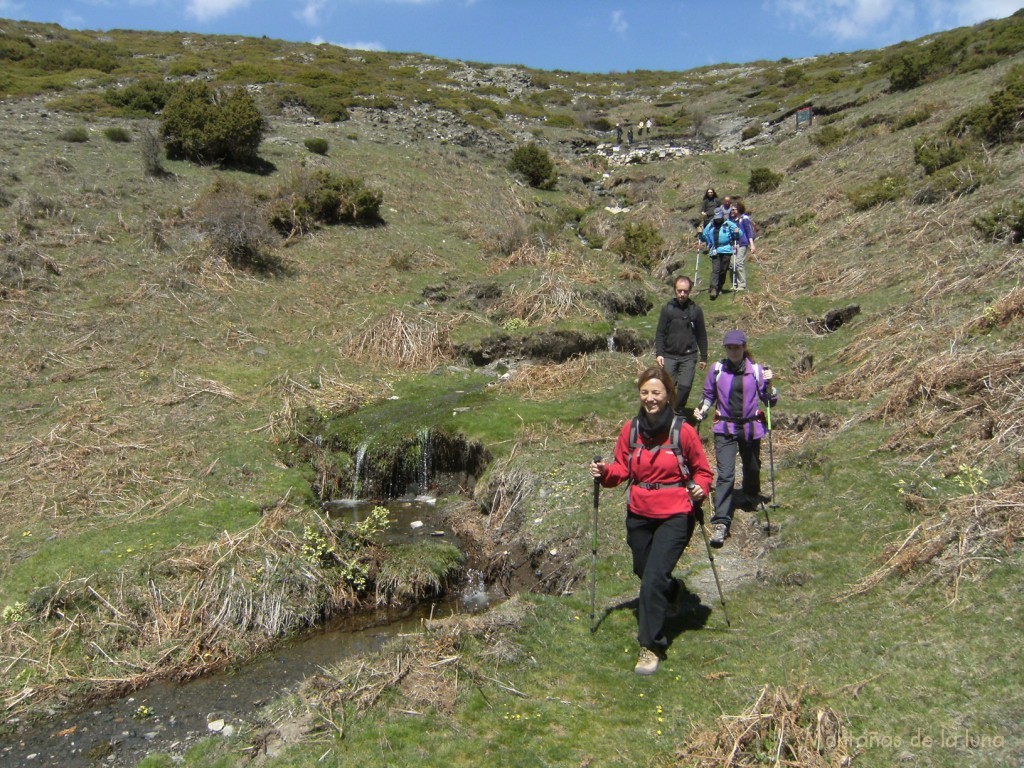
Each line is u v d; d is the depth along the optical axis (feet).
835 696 16.30
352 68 167.84
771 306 48.26
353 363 45.32
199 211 57.72
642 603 18.30
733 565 23.29
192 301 49.01
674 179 95.91
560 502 29.30
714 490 24.97
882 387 32.24
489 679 18.76
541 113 146.92
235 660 23.50
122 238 53.98
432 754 16.39
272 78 122.21
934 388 28.68
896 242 51.21
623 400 38.50
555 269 57.98
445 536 31.14
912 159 66.54
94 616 24.14
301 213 63.21
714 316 48.70
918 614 18.30
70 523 28.66
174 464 33.09
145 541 27.20
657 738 16.19
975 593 18.22
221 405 38.73
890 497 23.82
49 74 119.96
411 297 54.44
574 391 40.81
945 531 20.44
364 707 18.11
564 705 17.65
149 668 22.71
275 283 53.78
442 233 68.28
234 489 31.58
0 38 130.72
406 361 45.93
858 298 45.78
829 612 19.48
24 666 22.45
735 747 14.85
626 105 171.73
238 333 46.62
